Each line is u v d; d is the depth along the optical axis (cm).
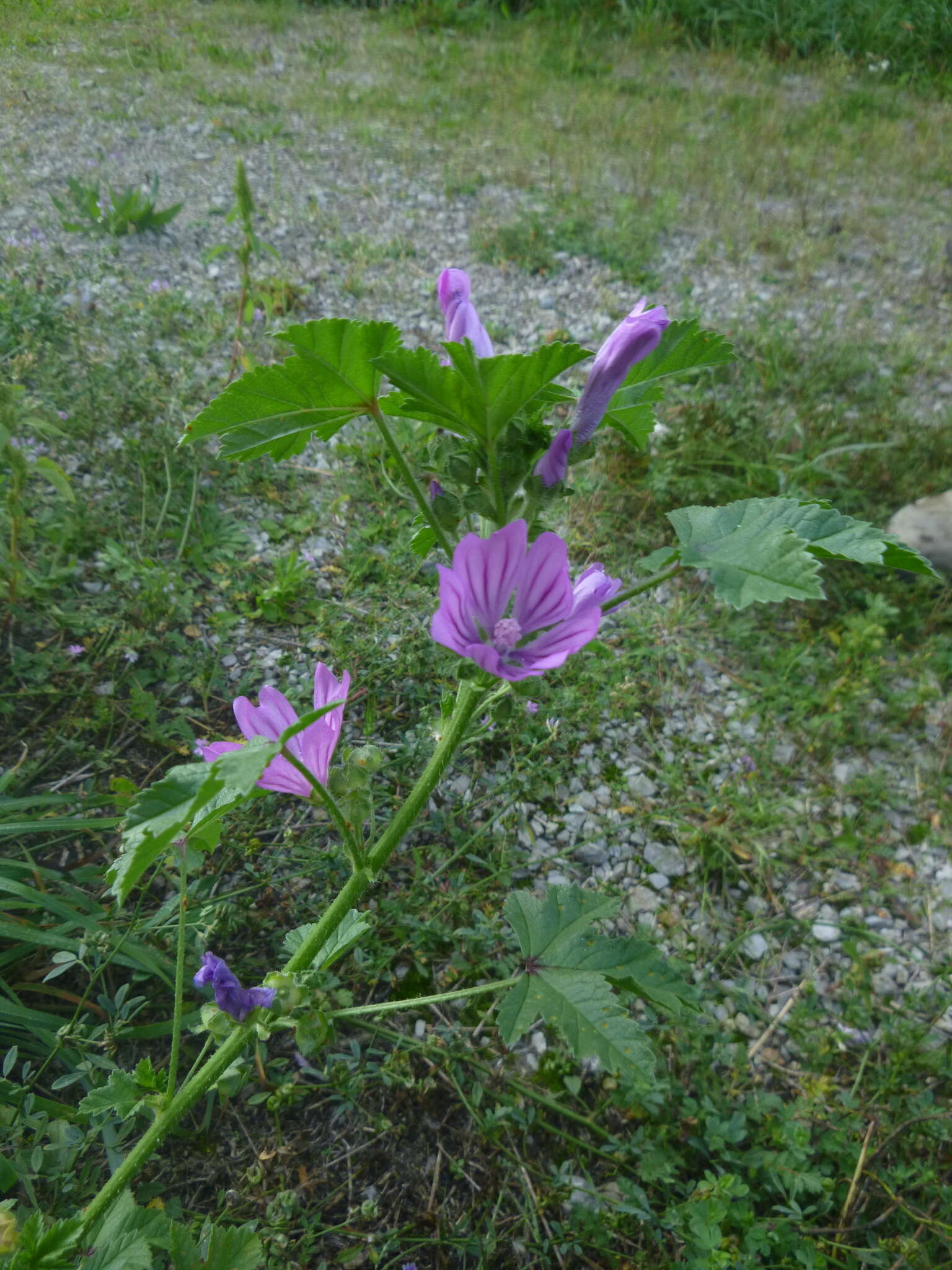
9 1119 28
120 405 54
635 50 139
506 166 99
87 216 74
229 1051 23
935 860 46
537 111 114
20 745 40
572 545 55
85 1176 29
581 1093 35
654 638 52
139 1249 22
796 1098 36
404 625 48
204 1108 32
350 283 74
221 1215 29
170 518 50
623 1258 32
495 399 19
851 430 67
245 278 58
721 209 97
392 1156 32
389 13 138
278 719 22
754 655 54
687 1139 34
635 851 43
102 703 41
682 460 60
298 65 116
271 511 54
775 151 111
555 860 42
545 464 21
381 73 118
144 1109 30
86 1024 32
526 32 138
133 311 63
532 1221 32
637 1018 37
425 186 92
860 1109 36
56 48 109
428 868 40
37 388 56
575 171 99
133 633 43
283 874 38
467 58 126
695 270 87
